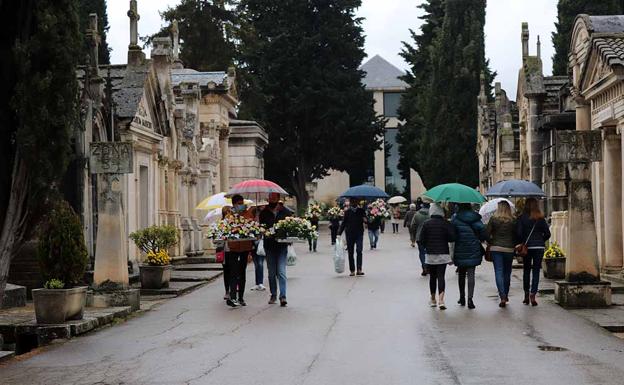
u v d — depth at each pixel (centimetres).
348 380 991
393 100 10294
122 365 1118
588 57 2253
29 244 1975
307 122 6569
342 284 2186
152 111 2742
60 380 1030
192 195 3278
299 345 1242
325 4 6588
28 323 1400
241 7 6256
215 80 4134
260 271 2067
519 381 973
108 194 1702
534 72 3372
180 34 5966
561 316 1531
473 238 1666
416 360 1112
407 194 10112
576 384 956
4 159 1342
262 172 5106
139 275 2225
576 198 1658
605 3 4403
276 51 6438
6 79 1337
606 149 2270
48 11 1298
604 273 2256
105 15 4859
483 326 1416
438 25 7138
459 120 5922
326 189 9862
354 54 6644
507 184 2078
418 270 2633
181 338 1337
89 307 1664
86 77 2147
